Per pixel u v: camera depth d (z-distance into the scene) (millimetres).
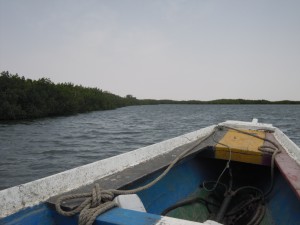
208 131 5363
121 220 1392
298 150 3189
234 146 3654
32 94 37375
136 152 2938
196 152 3338
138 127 23984
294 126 25891
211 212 3322
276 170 3537
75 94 56562
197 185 3545
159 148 3373
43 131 19984
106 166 2471
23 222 1579
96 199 1627
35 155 10836
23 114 35156
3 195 1637
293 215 2543
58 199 1679
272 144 3854
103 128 22828
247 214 3105
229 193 3416
